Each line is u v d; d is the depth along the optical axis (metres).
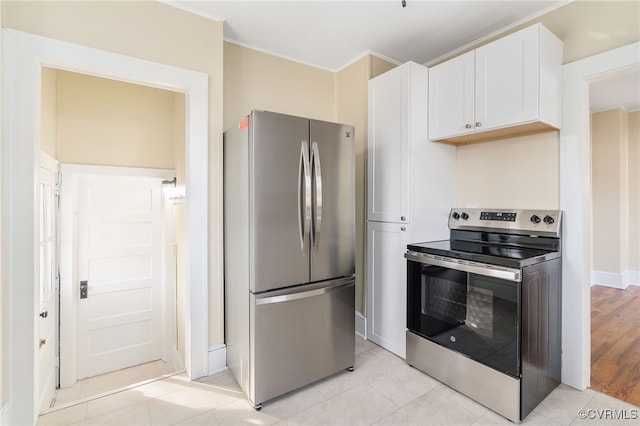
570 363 2.08
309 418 1.83
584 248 2.04
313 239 2.15
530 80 1.92
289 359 2.03
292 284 2.07
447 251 2.09
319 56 2.98
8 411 1.64
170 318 3.42
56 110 2.79
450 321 2.11
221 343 2.38
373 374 2.28
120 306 3.24
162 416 1.84
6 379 1.65
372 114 2.76
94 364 3.12
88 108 2.97
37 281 1.74
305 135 2.11
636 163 4.61
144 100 3.24
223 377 2.27
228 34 2.59
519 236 2.27
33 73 1.72
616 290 4.37
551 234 2.10
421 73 2.49
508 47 2.02
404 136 2.47
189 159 2.22
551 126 2.03
